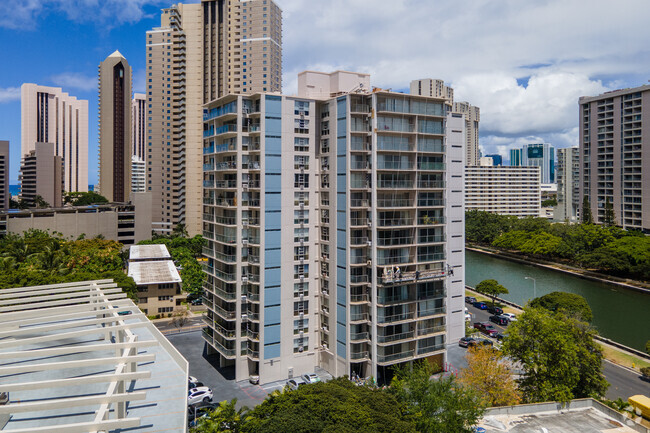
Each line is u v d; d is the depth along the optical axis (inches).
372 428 1486.2
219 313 2677.2
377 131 2481.5
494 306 4261.8
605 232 6215.6
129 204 6870.1
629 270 5270.7
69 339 1673.2
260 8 7662.4
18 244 4072.3
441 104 2696.9
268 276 2517.2
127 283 3331.7
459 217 3181.6
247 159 2551.7
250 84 7687.0
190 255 5413.4
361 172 2514.8
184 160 7224.4
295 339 2632.9
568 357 2170.3
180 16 7628.0
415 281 2566.4
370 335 2534.5
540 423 1678.2
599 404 1788.9
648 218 6983.3
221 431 1688.0
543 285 5374.0
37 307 1845.5
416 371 2142.0
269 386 2527.1
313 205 2669.8
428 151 2630.4
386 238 2519.7
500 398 2202.3
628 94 7322.8
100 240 5255.9
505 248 7514.8
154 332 1753.2
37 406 962.1
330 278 2640.3
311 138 2632.9
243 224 2559.1
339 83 2765.7
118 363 1138.7
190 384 2440.9
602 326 3880.4
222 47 7608.3
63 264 3668.8
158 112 7450.8
